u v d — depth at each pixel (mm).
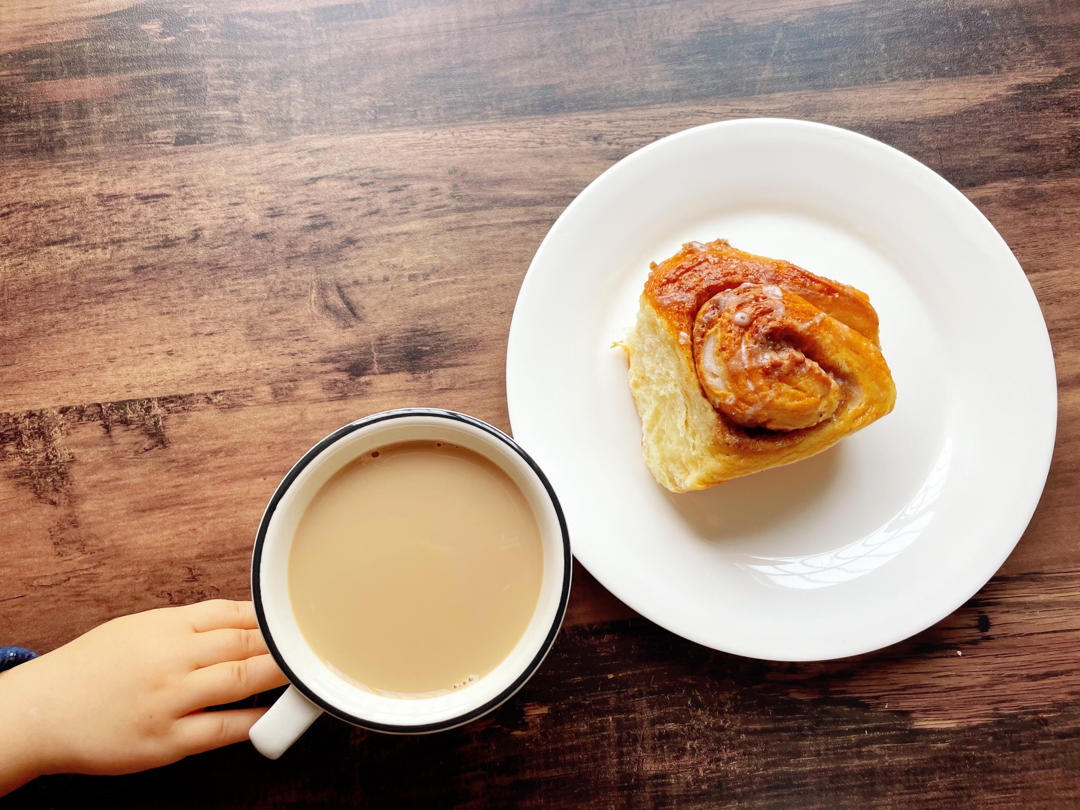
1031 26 372
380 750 341
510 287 358
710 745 340
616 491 337
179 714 313
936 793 337
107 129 367
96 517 347
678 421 337
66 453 349
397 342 355
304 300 358
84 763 311
